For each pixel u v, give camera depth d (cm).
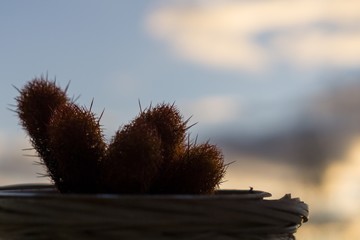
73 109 34
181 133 35
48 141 35
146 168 32
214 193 36
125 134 32
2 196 32
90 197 30
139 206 30
